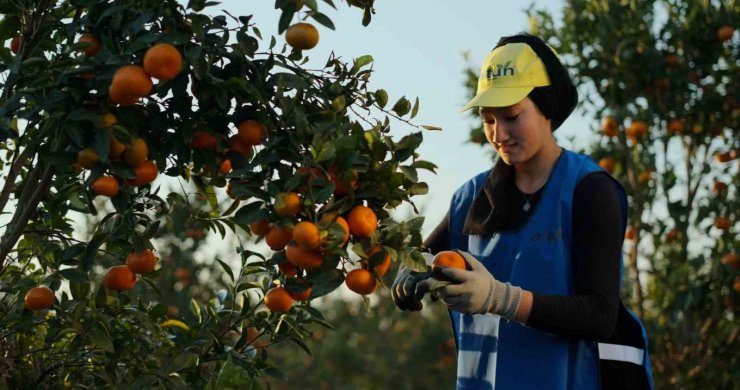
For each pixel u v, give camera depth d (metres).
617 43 6.24
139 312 2.55
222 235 2.67
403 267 2.54
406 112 2.35
